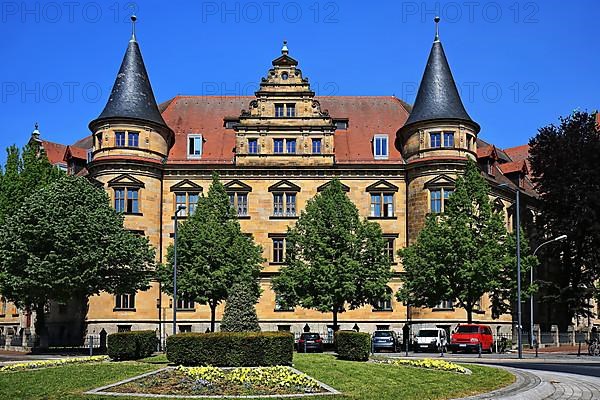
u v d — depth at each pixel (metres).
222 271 54.81
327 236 54.56
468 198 55.88
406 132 67.44
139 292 63.94
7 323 74.69
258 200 67.00
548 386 25.48
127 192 64.62
